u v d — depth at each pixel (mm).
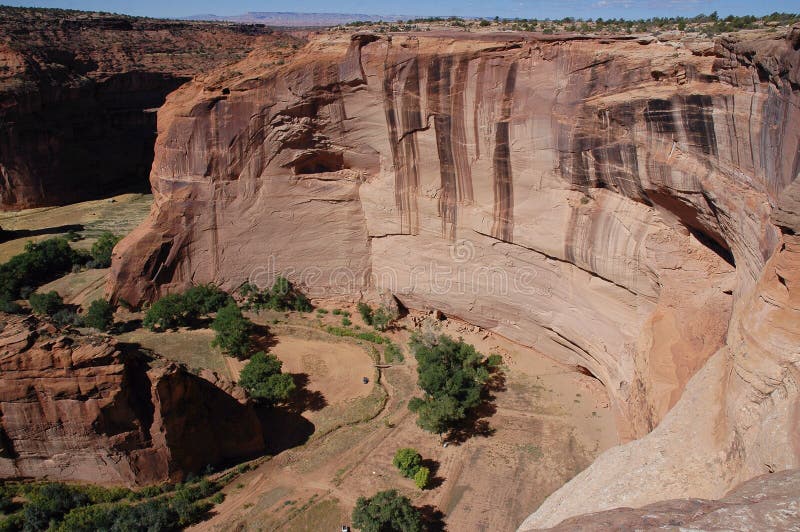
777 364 11609
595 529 8234
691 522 7844
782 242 12062
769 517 7641
